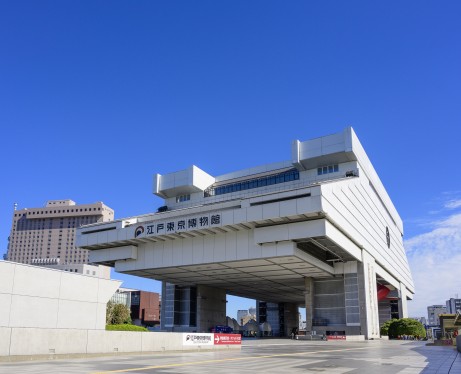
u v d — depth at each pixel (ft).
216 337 114.93
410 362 76.79
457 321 297.53
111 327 120.67
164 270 233.14
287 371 58.95
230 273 239.71
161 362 71.36
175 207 294.25
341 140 238.07
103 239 232.73
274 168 276.82
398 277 362.12
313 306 242.17
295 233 186.80
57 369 55.62
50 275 79.51
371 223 263.49
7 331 65.36
